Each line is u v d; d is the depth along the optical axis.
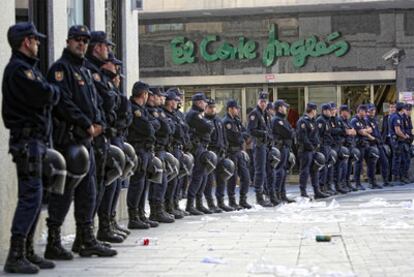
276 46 27.56
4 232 9.38
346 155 20.86
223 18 27.81
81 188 9.16
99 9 13.32
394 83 27.16
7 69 7.96
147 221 12.59
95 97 9.05
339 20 27.25
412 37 27.02
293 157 18.12
